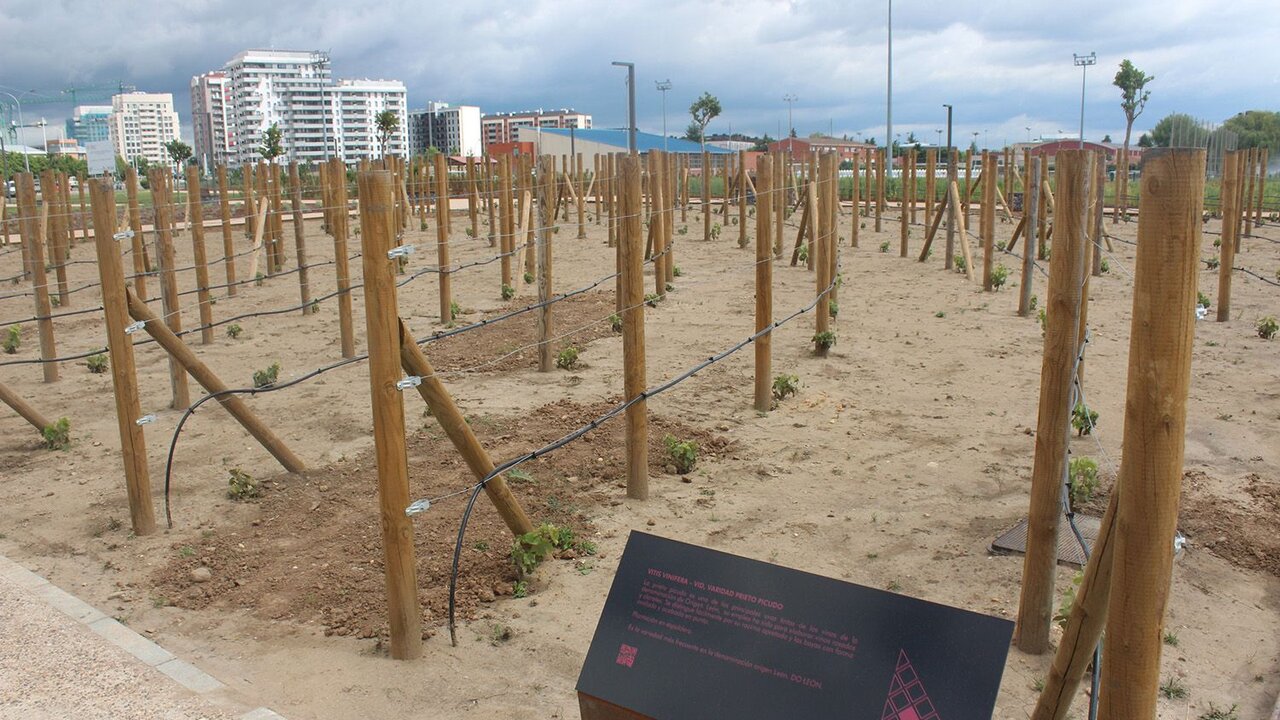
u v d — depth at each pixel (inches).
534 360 499.2
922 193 1828.2
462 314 639.8
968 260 746.8
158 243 422.0
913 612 134.3
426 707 195.5
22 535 295.6
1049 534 207.0
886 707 131.0
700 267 853.2
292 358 529.7
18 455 373.4
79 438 392.8
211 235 1187.3
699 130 3304.6
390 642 217.9
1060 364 199.2
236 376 489.1
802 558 263.1
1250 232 1048.8
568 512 294.8
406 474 211.8
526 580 251.6
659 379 457.7
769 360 400.5
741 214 970.1
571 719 189.6
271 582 257.6
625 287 295.3
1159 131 1876.2
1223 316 577.3
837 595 139.5
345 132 6368.1
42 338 483.8
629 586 153.1
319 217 1400.1
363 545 277.6
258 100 6318.9
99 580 263.0
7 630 216.7
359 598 246.4
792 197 1288.1
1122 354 491.5
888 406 409.4
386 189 205.9
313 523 296.8
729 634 143.7
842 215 1370.6
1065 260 195.2
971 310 622.5
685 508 299.7
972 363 481.4
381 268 205.6
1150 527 116.0
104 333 621.9
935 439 364.5
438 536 278.4
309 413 415.2
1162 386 112.7
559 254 976.9
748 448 357.1
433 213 1429.6
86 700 183.3
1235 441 355.3
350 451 362.6
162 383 481.1
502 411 404.8
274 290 772.0
